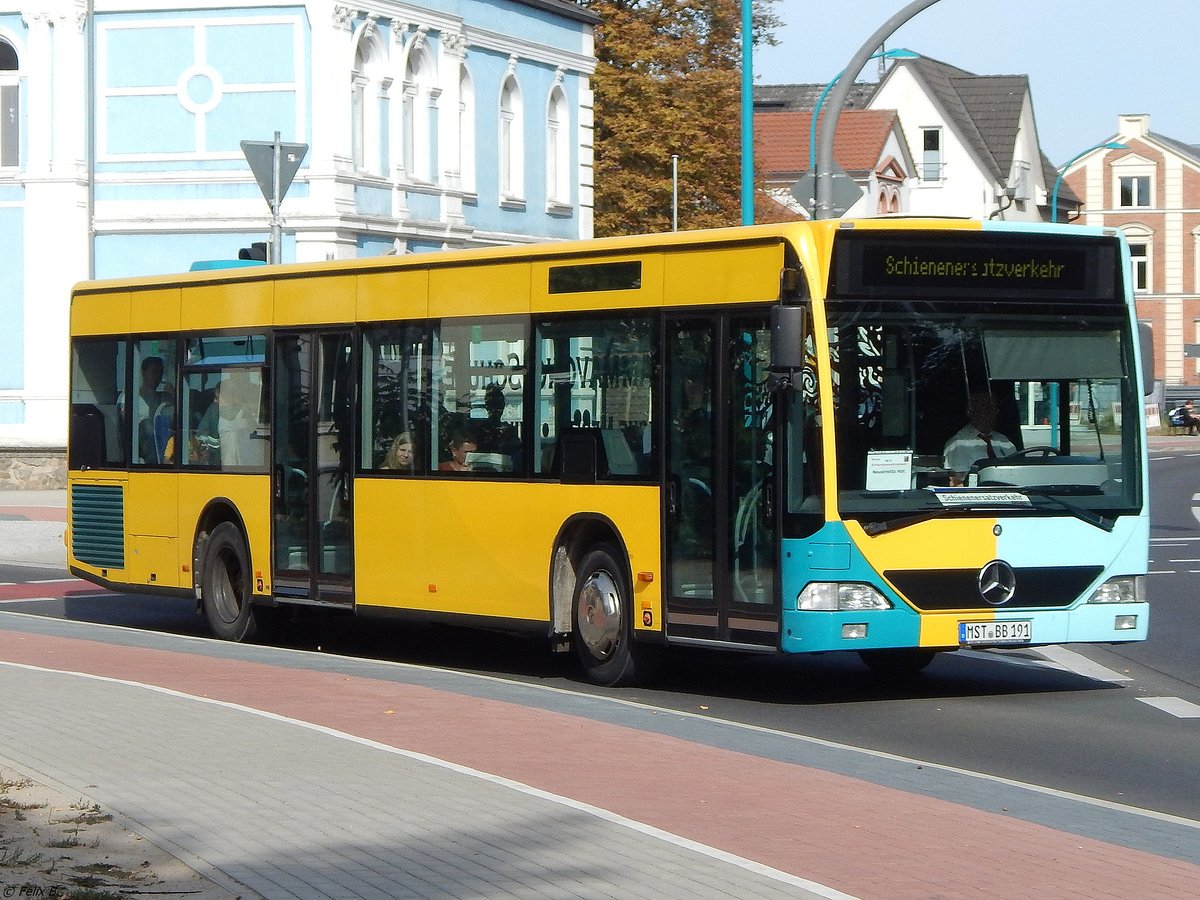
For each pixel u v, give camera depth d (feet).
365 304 58.08
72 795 31.27
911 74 329.72
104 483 69.00
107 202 139.95
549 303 52.08
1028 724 44.37
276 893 25.13
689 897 25.31
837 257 45.39
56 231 139.33
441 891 25.44
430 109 152.35
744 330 46.78
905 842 29.37
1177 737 42.39
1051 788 36.09
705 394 47.75
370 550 57.72
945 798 33.76
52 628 62.28
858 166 292.20
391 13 144.77
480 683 48.91
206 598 64.18
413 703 43.34
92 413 69.67
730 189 217.56
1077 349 47.80
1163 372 367.25
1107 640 47.80
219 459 63.77
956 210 328.90
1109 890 26.58
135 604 77.77
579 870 26.73
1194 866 28.30
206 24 138.10
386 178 145.48
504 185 166.20
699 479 47.91
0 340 140.67
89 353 69.82
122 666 49.85
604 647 50.85
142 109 139.44
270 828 29.12
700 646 47.88
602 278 50.62
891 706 47.50
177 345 65.62
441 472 55.42
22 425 140.26
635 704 45.55
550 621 51.93
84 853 27.20
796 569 45.29
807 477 45.29
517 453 53.06
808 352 45.24
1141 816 32.65
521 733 39.22
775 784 34.06
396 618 57.16
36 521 112.06
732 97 213.87
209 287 64.39
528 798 31.73
